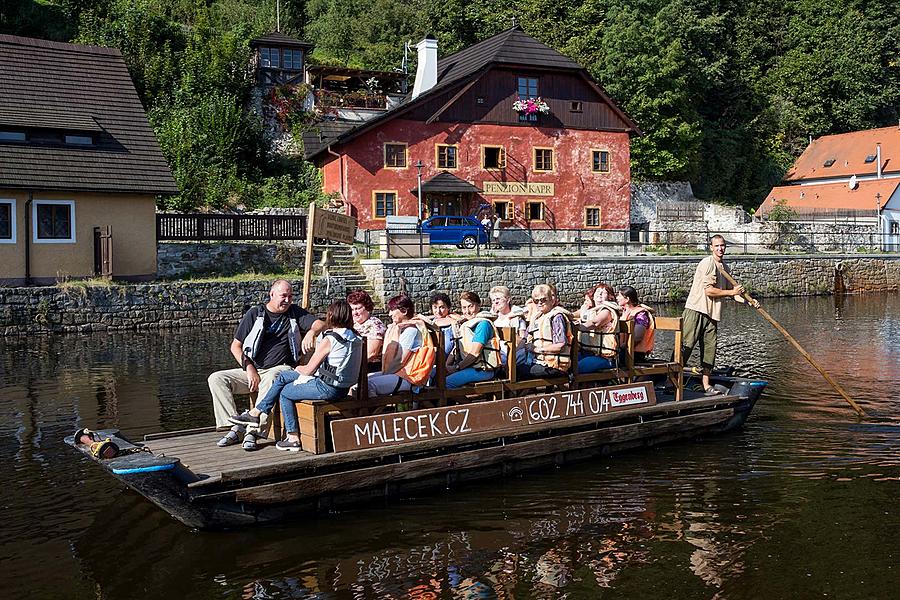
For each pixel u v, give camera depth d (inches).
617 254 1419.8
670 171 2044.8
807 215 1985.7
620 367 426.9
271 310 343.3
